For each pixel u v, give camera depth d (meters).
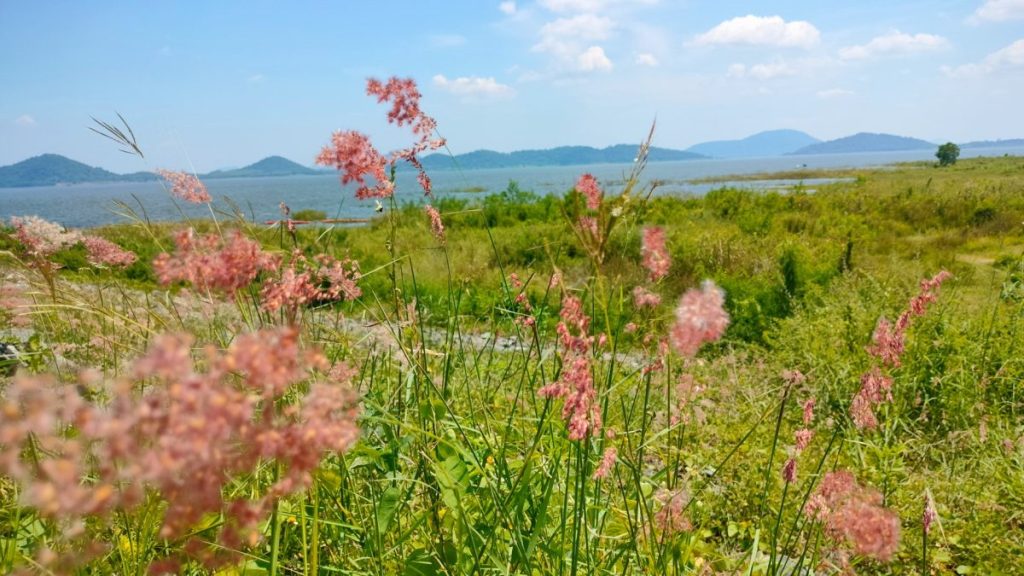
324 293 2.59
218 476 1.11
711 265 13.12
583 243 2.20
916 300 2.81
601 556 2.78
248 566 2.14
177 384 1.03
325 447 1.26
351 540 2.83
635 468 2.42
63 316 3.34
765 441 5.15
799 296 10.32
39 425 0.98
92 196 142.75
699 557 3.34
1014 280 8.41
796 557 3.59
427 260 14.05
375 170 2.57
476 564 2.28
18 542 2.24
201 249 1.59
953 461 4.95
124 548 2.17
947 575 3.89
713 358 7.88
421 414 2.69
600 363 2.49
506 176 194.38
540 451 2.85
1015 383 6.28
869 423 2.78
